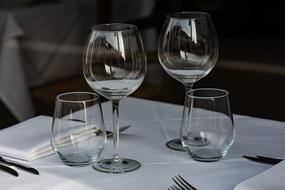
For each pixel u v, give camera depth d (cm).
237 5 635
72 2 331
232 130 117
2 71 294
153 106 160
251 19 639
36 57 311
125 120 148
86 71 113
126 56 110
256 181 101
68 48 328
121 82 111
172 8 343
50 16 313
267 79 454
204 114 116
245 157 119
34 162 119
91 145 115
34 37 306
